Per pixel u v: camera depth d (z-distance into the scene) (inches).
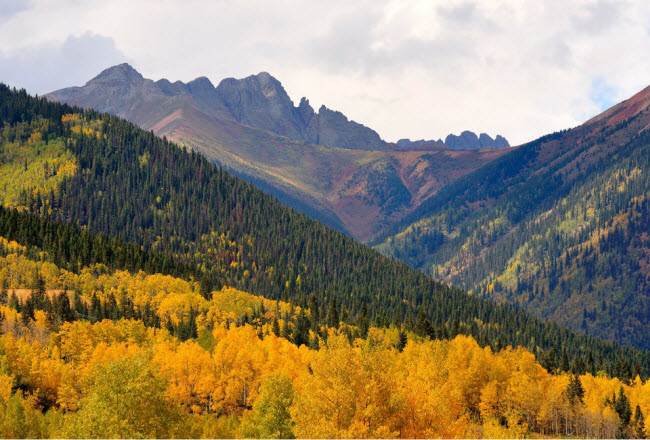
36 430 3440.0
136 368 2645.2
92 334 5408.5
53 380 4707.2
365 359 2748.5
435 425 2736.2
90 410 2459.4
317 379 2655.0
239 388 4601.4
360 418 2524.6
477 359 5216.5
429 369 3742.6
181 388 4424.2
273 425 3230.8
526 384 5221.5
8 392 4180.6
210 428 3437.5
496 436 3939.5
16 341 5152.6
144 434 2517.2
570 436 5280.5
